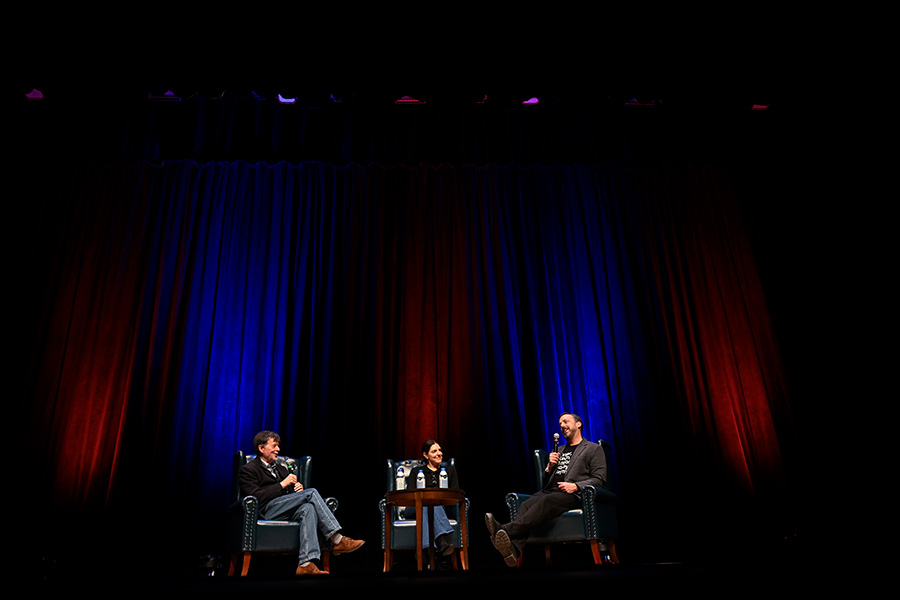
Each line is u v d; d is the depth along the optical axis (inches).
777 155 224.4
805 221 217.8
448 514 169.8
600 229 221.1
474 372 200.7
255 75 200.5
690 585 62.5
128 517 177.5
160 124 217.2
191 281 202.4
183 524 178.7
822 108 213.8
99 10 185.6
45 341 195.0
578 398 202.5
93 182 209.8
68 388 191.0
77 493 180.9
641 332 209.0
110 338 196.9
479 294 208.8
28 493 179.9
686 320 212.5
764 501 192.5
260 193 213.8
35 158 207.6
